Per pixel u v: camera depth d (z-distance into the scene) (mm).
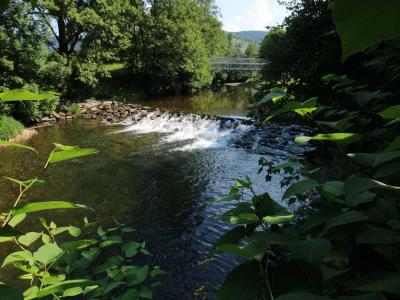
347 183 776
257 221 957
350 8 299
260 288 700
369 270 770
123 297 1404
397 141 751
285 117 5227
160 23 28406
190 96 28656
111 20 22828
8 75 16547
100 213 7383
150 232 6547
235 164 10359
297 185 963
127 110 19297
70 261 1488
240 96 28750
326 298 572
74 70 21375
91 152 779
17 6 15961
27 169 10172
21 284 4719
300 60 7211
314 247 721
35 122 16453
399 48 1592
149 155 11656
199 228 6676
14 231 719
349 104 2475
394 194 978
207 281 5012
